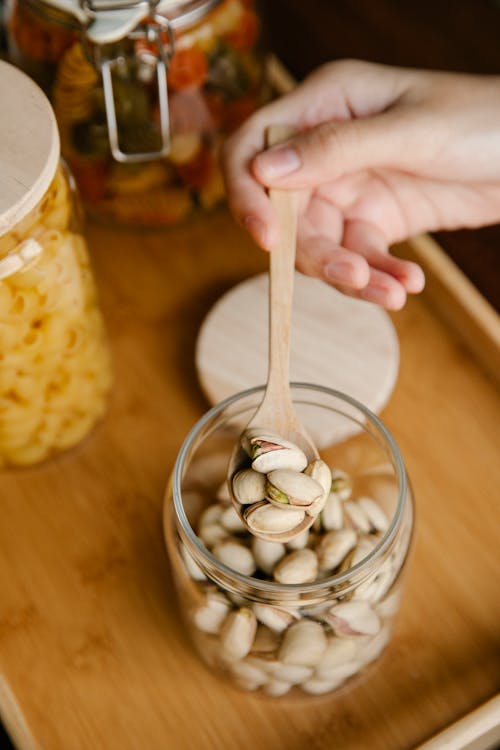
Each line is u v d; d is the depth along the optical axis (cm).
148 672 53
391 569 48
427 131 56
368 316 60
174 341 62
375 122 56
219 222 65
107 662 53
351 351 59
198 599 48
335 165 55
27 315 50
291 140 55
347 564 47
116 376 60
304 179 54
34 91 50
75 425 57
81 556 56
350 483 51
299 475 46
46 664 53
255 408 49
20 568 55
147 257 64
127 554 56
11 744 64
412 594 54
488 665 52
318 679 50
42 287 50
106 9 54
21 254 49
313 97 59
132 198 62
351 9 78
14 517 57
